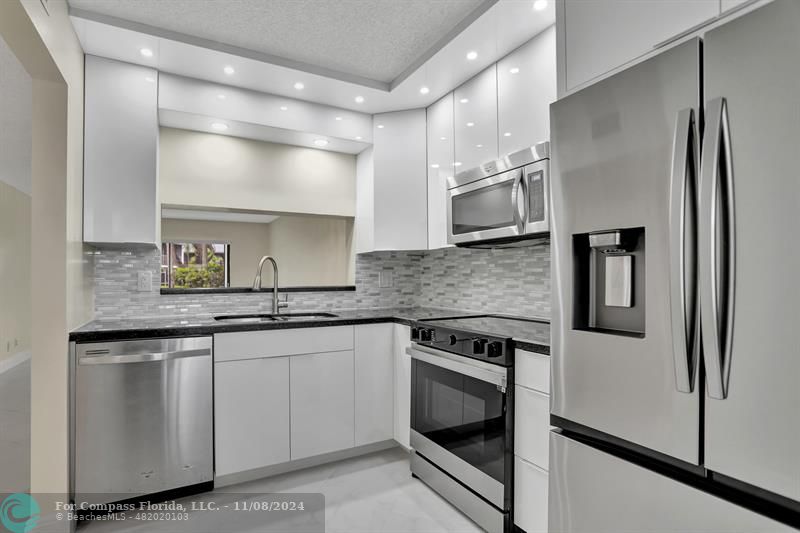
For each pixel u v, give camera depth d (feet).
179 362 7.45
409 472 8.59
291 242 11.85
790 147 2.88
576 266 4.54
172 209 9.74
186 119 9.00
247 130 9.70
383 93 9.46
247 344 8.07
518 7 6.43
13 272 14.42
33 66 5.91
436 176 9.75
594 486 4.32
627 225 3.96
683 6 3.78
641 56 4.11
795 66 2.86
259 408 8.16
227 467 7.88
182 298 9.39
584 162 4.38
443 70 8.41
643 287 4.09
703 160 3.29
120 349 7.00
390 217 10.36
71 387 6.67
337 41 7.79
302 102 9.80
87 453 6.79
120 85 7.93
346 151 11.30
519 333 6.61
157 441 7.29
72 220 6.77
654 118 3.74
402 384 9.18
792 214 2.87
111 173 7.75
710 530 3.37
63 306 6.48
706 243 3.26
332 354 8.91
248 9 6.84
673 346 3.51
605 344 4.17
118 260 8.82
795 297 2.85
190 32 7.43
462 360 7.07
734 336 3.17
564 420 4.70
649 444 3.77
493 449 6.37
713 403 3.30
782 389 2.92
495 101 8.06
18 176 12.96
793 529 2.92
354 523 6.79
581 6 4.73
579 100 4.44
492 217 7.66
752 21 3.09
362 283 11.50
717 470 3.28
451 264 11.07
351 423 9.10
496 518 6.27
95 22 6.79
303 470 8.66
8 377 12.44
